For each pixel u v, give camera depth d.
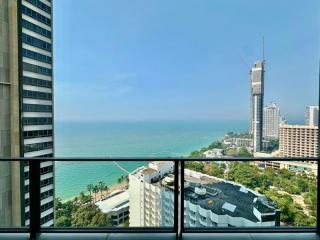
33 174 2.83
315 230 2.91
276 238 2.80
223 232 2.87
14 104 6.07
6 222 2.94
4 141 5.75
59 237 2.80
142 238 2.79
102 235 2.84
